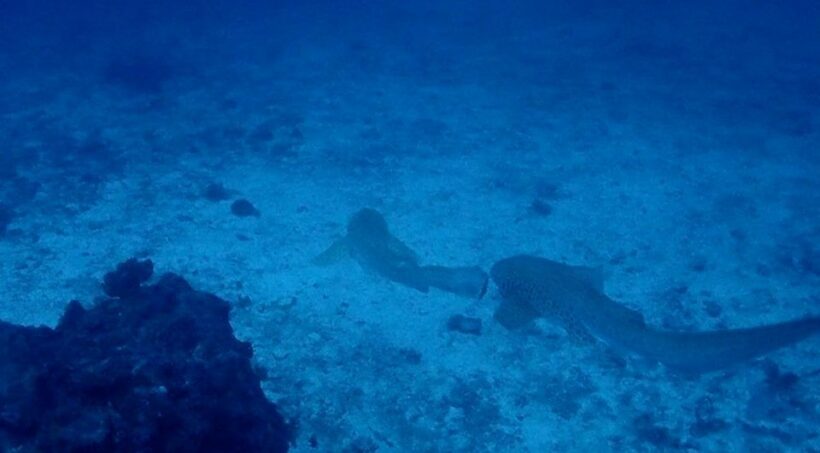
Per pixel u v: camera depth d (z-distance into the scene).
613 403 7.23
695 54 25.73
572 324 5.59
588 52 25.84
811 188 13.11
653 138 15.85
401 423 6.81
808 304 9.16
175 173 13.30
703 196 12.62
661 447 6.71
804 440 6.80
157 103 18.84
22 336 4.98
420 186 12.67
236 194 12.16
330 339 7.95
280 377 7.29
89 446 4.31
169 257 9.69
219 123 16.91
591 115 17.61
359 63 24.17
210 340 5.83
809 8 40.19
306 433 6.57
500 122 16.95
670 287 9.47
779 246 10.77
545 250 10.33
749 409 7.19
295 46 28.16
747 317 8.84
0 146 15.25
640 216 11.67
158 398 4.63
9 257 9.62
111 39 31.73
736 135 16.17
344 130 16.22
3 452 4.40
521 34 30.09
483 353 7.88
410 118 17.25
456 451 6.52
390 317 8.41
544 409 7.11
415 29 32.62
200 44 29.47
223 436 5.15
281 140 15.41
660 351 4.72
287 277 9.20
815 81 21.72
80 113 18.11
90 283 8.91
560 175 13.48
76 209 11.48
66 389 4.62
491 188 12.70
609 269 9.86
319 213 11.36
